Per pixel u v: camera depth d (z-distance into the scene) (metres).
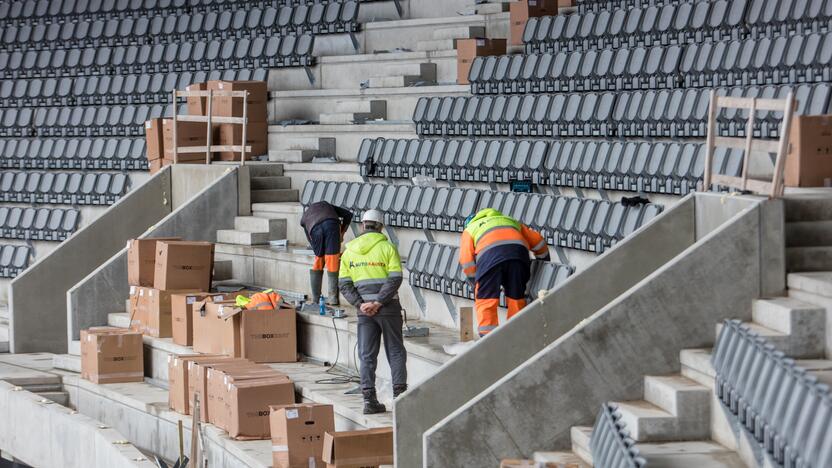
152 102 39.56
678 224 17.20
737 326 13.72
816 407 10.31
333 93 34.41
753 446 12.27
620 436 12.65
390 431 17.56
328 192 29.03
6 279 35.22
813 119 17.27
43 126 39.91
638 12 29.06
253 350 23.44
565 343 15.80
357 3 38.16
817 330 14.41
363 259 19.59
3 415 26.34
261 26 40.44
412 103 32.44
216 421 21.31
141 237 29.62
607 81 27.27
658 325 15.77
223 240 30.19
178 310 25.55
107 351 25.84
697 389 14.60
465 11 36.22
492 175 25.88
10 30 45.97
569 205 21.95
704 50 25.41
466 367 16.92
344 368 22.94
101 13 45.88
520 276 18.62
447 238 25.09
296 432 18.58
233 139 32.75
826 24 24.52
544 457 15.52
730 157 20.98
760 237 15.64
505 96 27.95
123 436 22.55
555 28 31.05
